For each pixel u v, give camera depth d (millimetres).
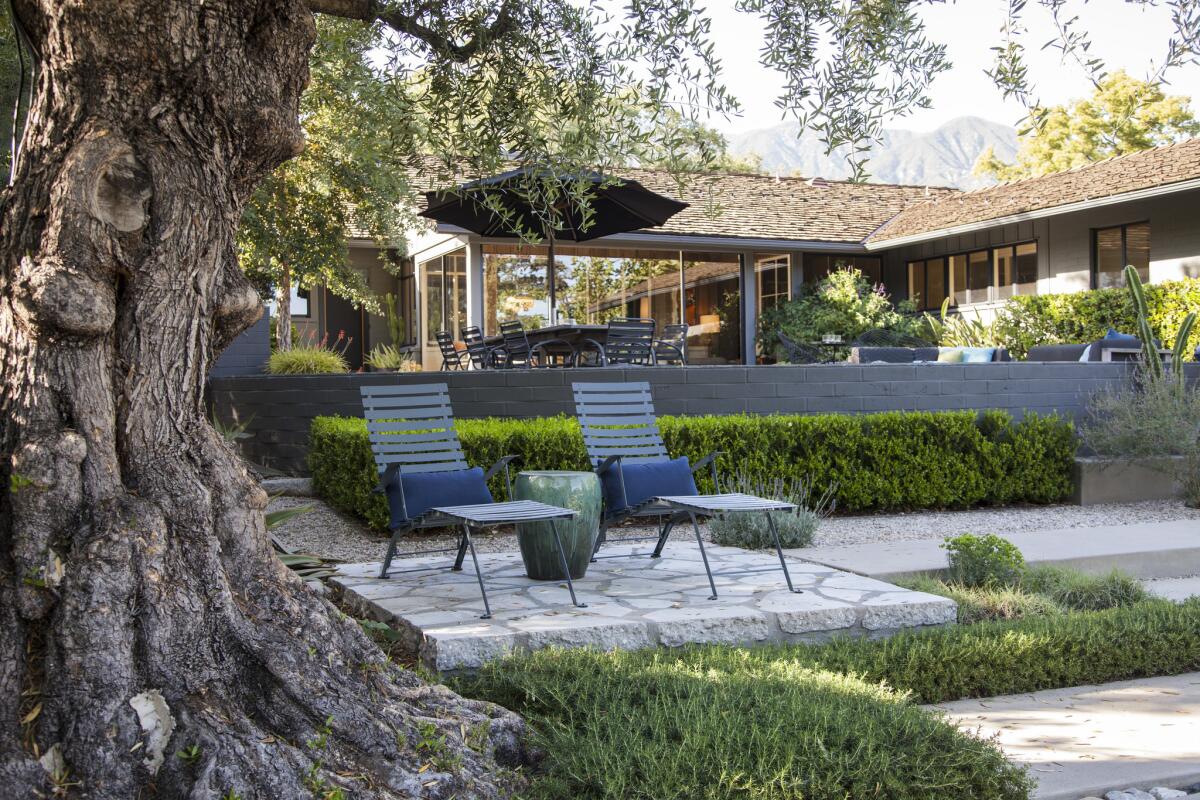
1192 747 3512
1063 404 10125
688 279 17359
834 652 4074
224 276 2867
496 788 2754
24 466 2438
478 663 3840
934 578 5973
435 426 5777
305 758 2521
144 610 2475
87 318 2463
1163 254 14828
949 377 9812
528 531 5137
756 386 9344
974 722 3824
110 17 2490
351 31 4449
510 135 4125
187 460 2752
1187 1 3352
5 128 6238
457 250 16609
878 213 19594
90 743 2322
